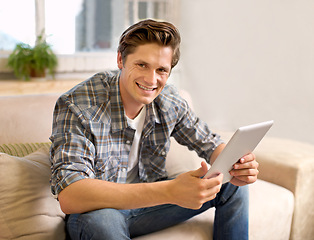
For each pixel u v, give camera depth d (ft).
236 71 12.35
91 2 11.71
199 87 13.38
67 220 4.21
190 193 3.73
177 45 4.20
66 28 11.35
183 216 4.70
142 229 4.54
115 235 3.70
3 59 10.27
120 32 12.44
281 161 6.30
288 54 11.13
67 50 11.46
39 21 10.81
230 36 12.34
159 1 12.99
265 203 5.53
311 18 10.56
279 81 11.41
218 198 4.65
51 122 5.21
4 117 4.85
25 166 4.16
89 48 11.91
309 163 6.28
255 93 11.98
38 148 4.78
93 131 4.15
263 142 7.30
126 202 3.74
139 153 4.88
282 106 11.43
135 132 4.66
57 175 3.79
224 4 12.34
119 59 4.41
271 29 11.40
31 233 4.02
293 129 11.28
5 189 3.93
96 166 4.28
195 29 13.20
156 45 4.01
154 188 3.76
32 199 4.08
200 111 13.46
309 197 6.35
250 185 5.93
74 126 4.06
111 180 4.51
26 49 10.05
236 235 4.67
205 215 5.04
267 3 11.39
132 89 4.18
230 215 4.65
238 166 4.29
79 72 11.64
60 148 3.92
